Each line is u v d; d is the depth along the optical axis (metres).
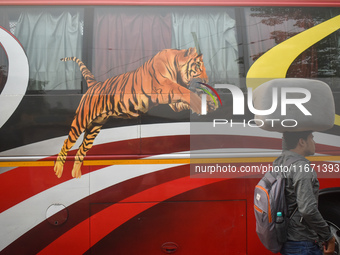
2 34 3.76
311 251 2.93
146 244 3.74
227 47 3.86
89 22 3.81
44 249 3.69
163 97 3.75
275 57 3.85
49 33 3.79
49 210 3.67
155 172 3.71
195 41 3.85
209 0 3.86
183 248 3.77
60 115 3.68
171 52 3.83
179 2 3.84
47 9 3.81
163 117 3.73
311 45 3.88
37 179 3.66
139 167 3.70
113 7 3.84
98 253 3.72
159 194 3.72
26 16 3.79
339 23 3.92
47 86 3.72
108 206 3.70
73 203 3.68
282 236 2.94
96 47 3.79
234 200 3.76
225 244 3.78
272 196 2.95
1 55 3.73
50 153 3.66
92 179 3.68
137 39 3.83
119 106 3.71
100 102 3.71
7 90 3.68
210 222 3.76
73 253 3.71
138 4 3.83
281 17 3.90
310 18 3.91
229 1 3.87
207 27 3.87
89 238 3.71
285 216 2.95
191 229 3.76
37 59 3.75
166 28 3.85
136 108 3.72
